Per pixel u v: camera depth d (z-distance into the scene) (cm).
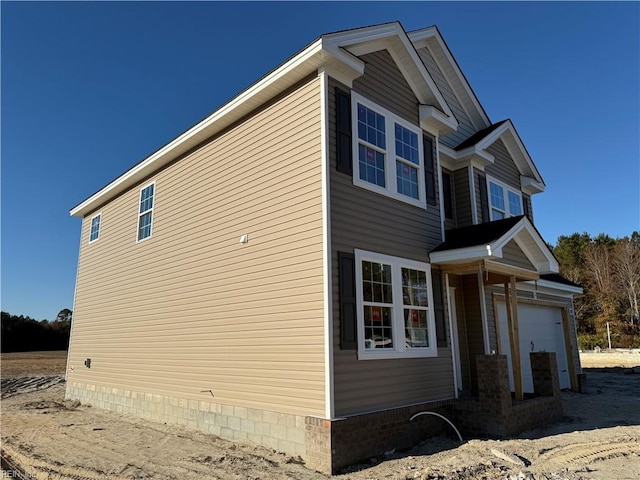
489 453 599
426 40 1190
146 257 1078
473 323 990
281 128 741
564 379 1348
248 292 747
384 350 673
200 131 905
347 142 692
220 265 826
